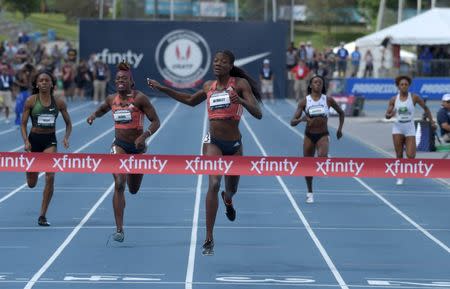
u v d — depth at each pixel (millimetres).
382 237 27703
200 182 40062
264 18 121750
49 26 166625
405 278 22125
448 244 26641
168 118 78750
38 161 24859
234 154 23328
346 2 173000
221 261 23891
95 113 25656
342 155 51500
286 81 108688
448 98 49938
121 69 25016
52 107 28031
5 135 61844
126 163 24469
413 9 134750
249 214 31719
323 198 36000
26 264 23312
